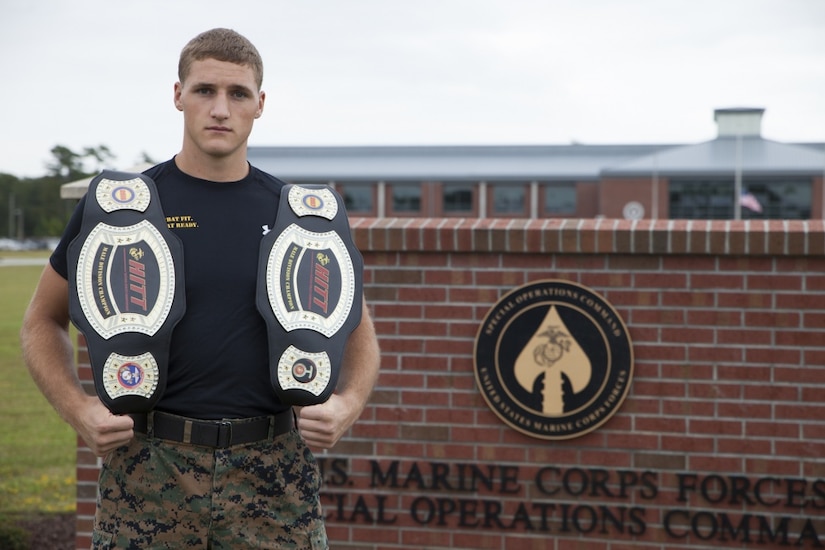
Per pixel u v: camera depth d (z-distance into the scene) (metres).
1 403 10.55
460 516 4.99
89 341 2.32
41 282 2.48
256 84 2.46
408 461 5.03
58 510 6.50
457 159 72.88
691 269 4.80
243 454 2.39
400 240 4.99
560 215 63.53
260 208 2.52
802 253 4.67
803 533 4.70
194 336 2.38
